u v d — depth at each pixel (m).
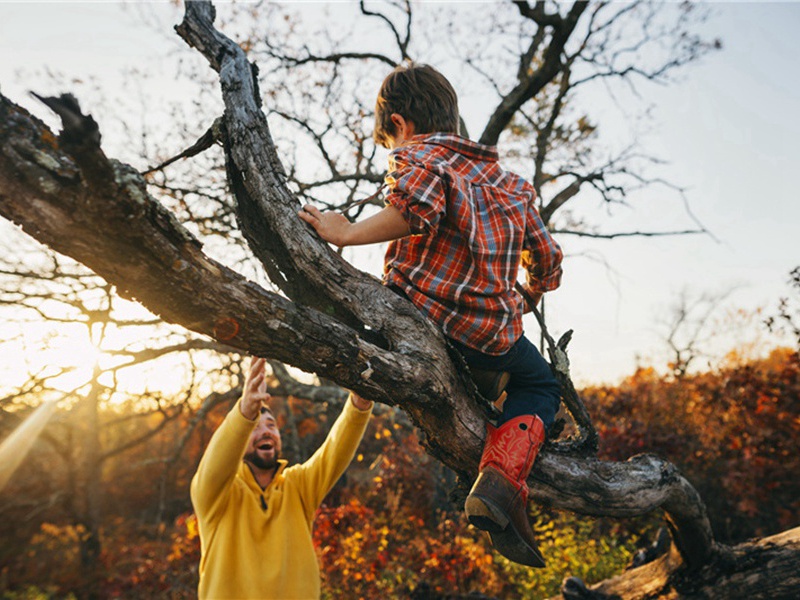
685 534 2.91
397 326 1.81
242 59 1.86
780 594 2.79
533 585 6.33
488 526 1.82
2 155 1.17
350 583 6.58
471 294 1.79
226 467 2.64
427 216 1.69
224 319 1.45
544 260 2.08
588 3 6.44
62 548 12.16
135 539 13.44
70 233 1.22
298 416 12.34
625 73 8.05
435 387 1.81
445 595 4.22
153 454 17.05
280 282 1.87
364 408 2.95
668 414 10.09
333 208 7.61
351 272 1.84
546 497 2.28
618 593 3.28
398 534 8.47
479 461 2.02
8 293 6.99
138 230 1.24
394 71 2.07
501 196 1.90
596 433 2.42
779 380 8.40
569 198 8.22
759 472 7.72
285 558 2.75
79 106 0.99
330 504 8.87
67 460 11.23
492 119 7.09
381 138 2.09
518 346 1.96
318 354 1.60
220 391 9.10
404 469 9.54
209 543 2.76
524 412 1.94
